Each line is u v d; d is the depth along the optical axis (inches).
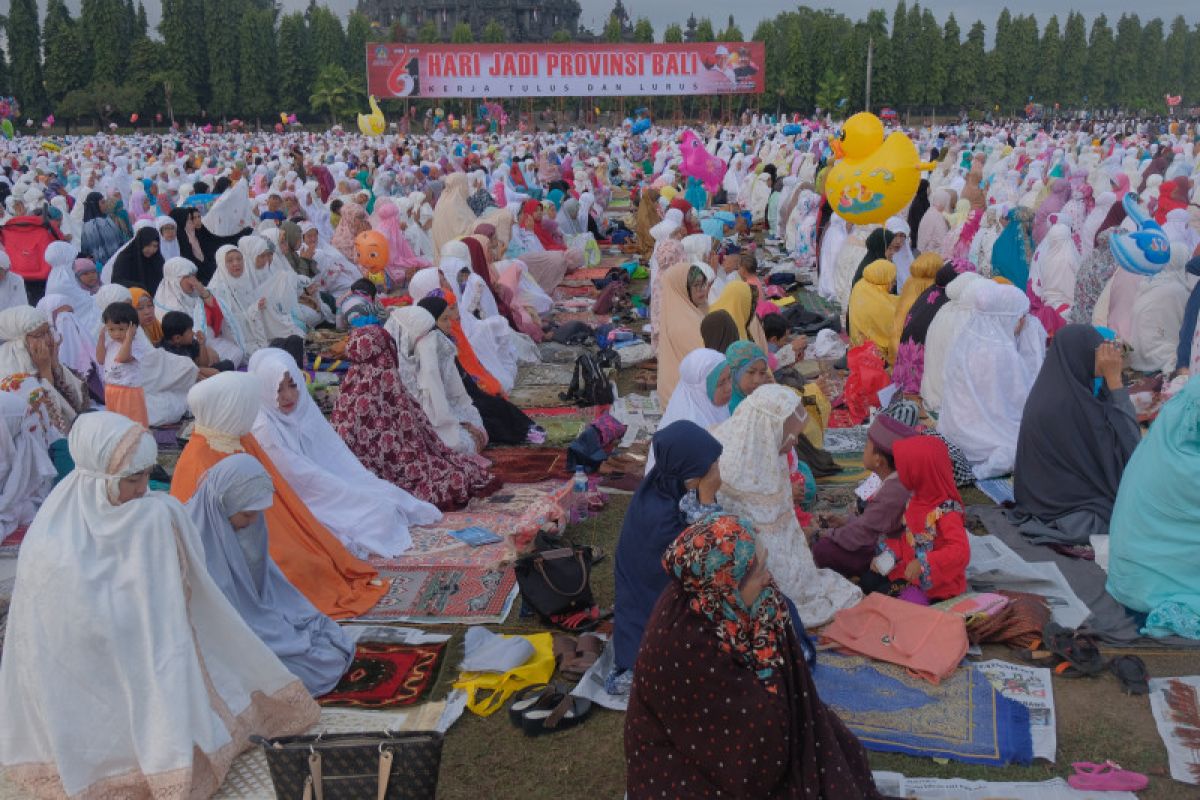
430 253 564.4
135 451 132.0
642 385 326.6
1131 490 174.1
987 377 248.2
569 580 181.3
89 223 513.0
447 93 1877.5
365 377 237.5
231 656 143.6
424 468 239.0
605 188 941.8
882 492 183.8
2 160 1049.5
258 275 380.8
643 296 447.2
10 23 2871.6
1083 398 206.1
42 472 230.7
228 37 2994.6
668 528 152.3
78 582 129.2
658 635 114.5
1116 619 175.2
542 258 475.8
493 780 141.3
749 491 170.6
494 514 231.3
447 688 162.6
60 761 129.3
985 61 3440.0
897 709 151.1
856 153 414.6
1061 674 160.6
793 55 2982.3
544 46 1857.8
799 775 113.3
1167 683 155.9
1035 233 465.1
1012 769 138.8
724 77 1886.1
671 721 115.1
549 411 307.9
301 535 191.5
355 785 118.0
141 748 131.0
